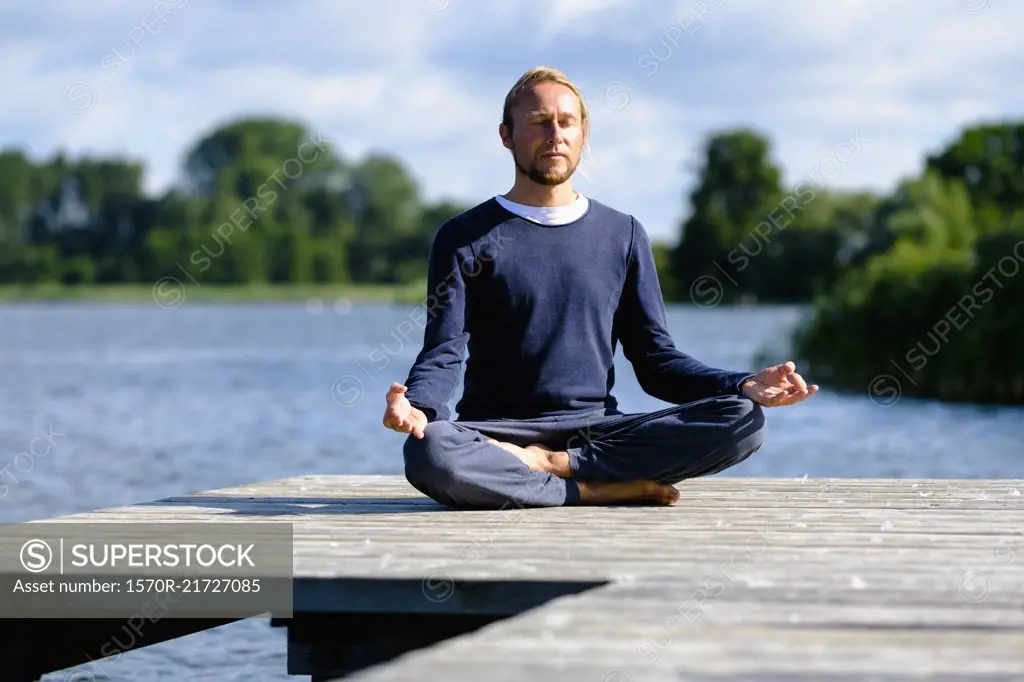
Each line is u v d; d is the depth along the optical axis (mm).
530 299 6344
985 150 60188
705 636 3723
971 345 26797
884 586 4406
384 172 112812
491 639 3674
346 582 4590
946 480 7656
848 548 5117
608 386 6605
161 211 110438
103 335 62625
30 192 111500
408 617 4996
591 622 3879
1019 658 3500
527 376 6383
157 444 16703
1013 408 24406
